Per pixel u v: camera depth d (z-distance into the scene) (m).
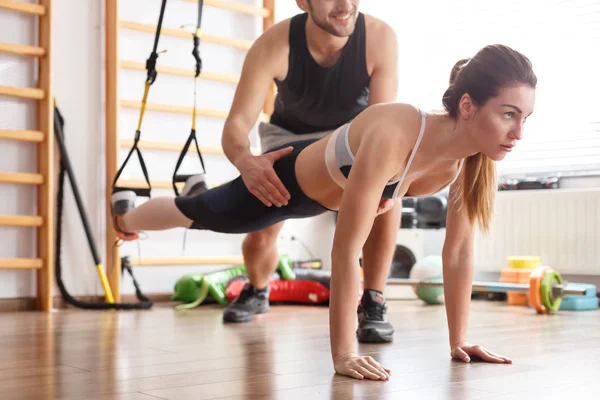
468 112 1.50
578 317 2.99
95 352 1.91
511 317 2.97
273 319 2.86
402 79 4.69
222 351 1.93
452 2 4.46
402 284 3.67
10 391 1.36
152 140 3.85
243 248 2.78
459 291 1.79
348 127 1.70
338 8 2.03
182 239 3.95
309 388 1.39
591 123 3.93
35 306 3.47
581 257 3.85
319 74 2.21
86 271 3.65
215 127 4.07
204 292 3.61
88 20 3.69
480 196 1.70
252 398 1.29
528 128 4.15
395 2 4.73
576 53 3.96
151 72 2.49
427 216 4.21
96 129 3.70
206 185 2.47
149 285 3.84
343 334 1.54
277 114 2.40
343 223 1.52
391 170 1.54
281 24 2.24
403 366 1.66
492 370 1.60
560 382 1.44
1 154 3.44
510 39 4.21
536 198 4.00
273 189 1.85
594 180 3.95
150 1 3.87
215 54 4.07
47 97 3.47
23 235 3.49
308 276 3.72
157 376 1.53
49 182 3.46
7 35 3.46
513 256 4.05
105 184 3.71
